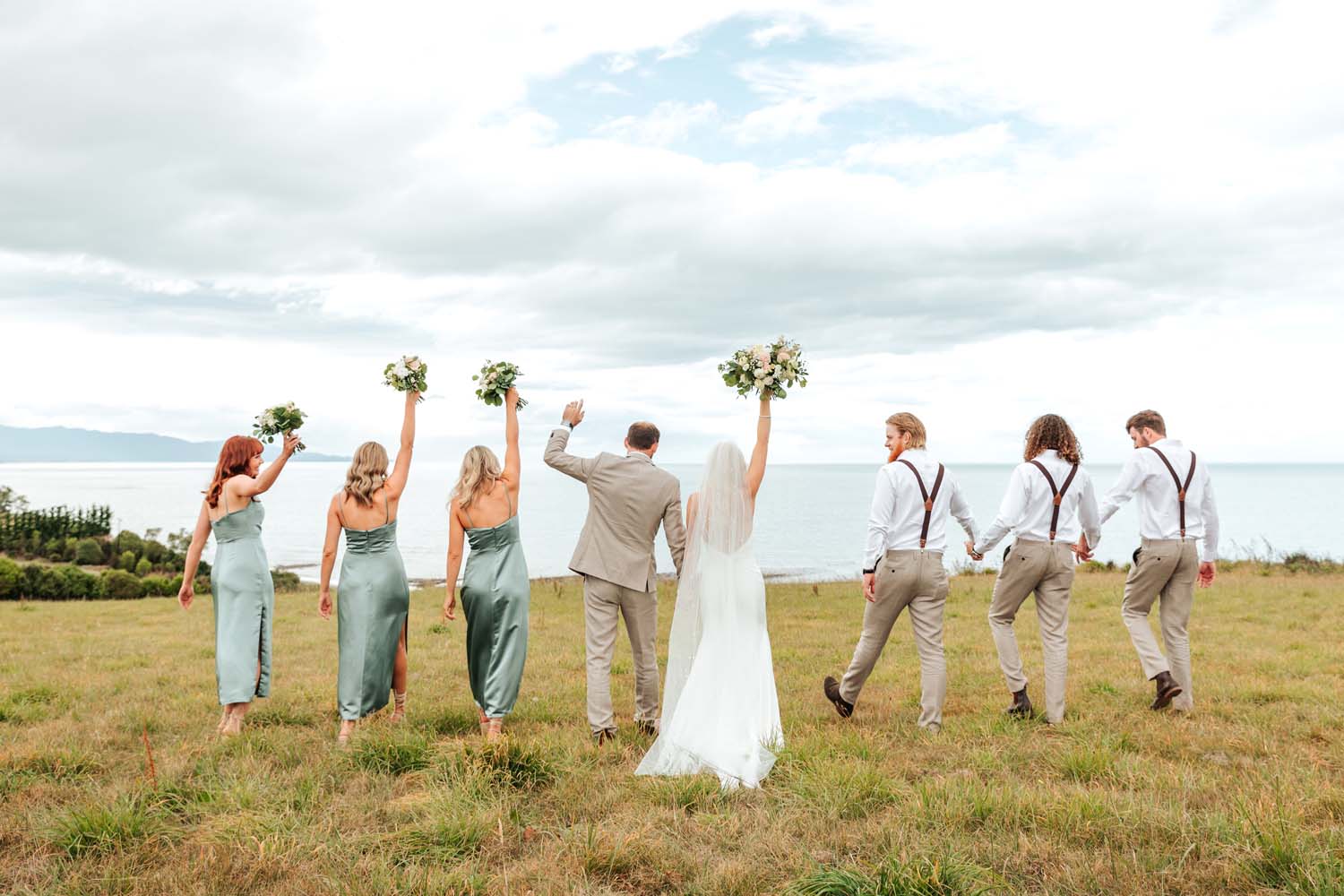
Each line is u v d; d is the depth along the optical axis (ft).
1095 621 41.65
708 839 13.55
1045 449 21.61
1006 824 13.75
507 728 21.31
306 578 118.11
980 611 46.60
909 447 21.26
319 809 14.73
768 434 20.30
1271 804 13.66
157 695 26.02
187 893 11.51
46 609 58.85
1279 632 37.27
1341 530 251.60
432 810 14.06
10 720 22.53
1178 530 22.04
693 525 19.51
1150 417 22.70
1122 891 11.43
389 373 20.54
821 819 14.02
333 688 26.73
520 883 11.91
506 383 20.71
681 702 18.10
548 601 56.39
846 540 207.21
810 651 34.24
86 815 13.38
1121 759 17.24
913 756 18.19
